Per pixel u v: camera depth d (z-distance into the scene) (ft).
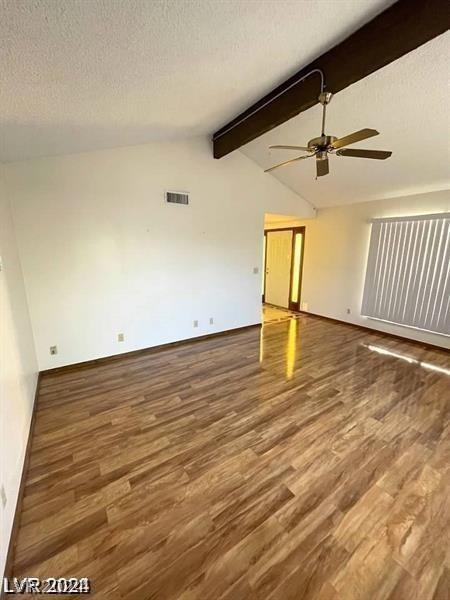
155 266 12.54
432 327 13.33
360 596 3.87
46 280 10.11
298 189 16.42
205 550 4.46
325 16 5.35
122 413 8.16
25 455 6.23
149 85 6.17
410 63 6.85
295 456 6.48
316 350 13.19
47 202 9.77
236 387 9.66
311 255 19.31
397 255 14.35
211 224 13.93
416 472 6.03
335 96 8.62
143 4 3.66
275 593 3.92
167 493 5.50
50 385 9.80
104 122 7.72
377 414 8.10
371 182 13.39
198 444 6.88
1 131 6.24
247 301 16.28
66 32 3.77
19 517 4.97
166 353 12.77
